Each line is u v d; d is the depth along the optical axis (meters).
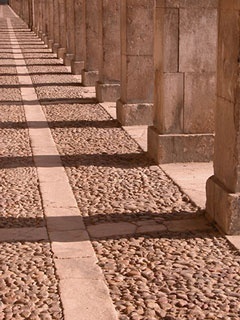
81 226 8.41
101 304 6.23
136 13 14.45
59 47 32.72
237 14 7.50
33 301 6.30
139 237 7.96
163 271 6.93
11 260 7.30
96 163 11.62
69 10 28.62
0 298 6.38
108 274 6.91
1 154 12.48
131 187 10.05
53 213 8.94
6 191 10.00
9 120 16.03
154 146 11.69
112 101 18.48
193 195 9.55
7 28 63.47
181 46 11.21
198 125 11.48
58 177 10.73
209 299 6.29
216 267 7.02
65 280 6.75
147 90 14.91
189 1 11.16
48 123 15.56
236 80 7.59
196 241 7.80
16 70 27.31
